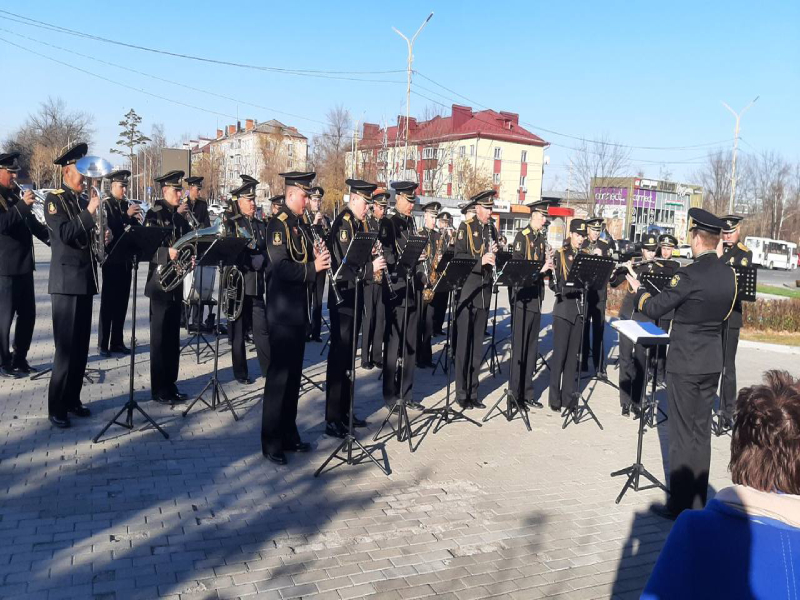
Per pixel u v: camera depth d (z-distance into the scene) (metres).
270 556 4.02
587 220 10.09
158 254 6.50
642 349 7.55
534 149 57.56
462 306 7.36
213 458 5.53
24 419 6.12
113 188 7.93
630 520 4.89
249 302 7.78
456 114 57.09
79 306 5.94
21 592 3.49
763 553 1.61
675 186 57.72
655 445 6.70
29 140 60.81
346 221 6.43
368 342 9.12
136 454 5.50
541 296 7.70
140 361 8.53
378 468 5.58
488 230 7.25
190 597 3.53
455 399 7.89
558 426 7.16
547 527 4.68
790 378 1.95
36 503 4.51
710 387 4.84
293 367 5.57
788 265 49.16
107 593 3.52
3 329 7.38
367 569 3.94
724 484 5.81
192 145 93.06
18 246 7.33
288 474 5.32
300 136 69.06
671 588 1.66
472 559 4.15
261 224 8.77
